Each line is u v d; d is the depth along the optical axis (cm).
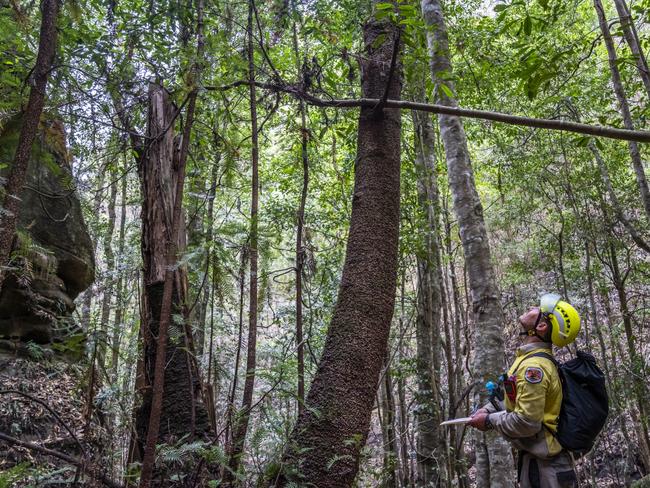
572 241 1167
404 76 477
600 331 1033
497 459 501
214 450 316
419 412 692
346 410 361
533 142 1038
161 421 396
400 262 788
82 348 377
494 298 529
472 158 1201
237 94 538
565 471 273
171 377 407
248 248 414
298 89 450
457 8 875
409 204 791
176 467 363
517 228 1340
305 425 360
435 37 591
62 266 725
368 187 428
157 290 427
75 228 763
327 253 833
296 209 813
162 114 451
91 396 349
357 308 392
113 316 910
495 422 286
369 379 378
